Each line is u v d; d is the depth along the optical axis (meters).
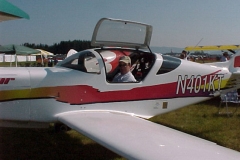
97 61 3.74
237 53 5.02
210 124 5.41
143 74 4.09
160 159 2.08
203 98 4.69
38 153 3.82
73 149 3.99
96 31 3.96
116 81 4.00
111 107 3.83
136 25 4.14
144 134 2.69
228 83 4.91
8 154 3.75
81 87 3.63
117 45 4.29
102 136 2.63
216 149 2.29
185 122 5.57
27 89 3.43
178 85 4.35
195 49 11.52
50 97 3.51
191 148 2.29
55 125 4.61
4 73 3.40
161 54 4.39
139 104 4.02
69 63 3.87
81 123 3.07
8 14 4.17
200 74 4.57
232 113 6.21
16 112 3.42
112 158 3.69
